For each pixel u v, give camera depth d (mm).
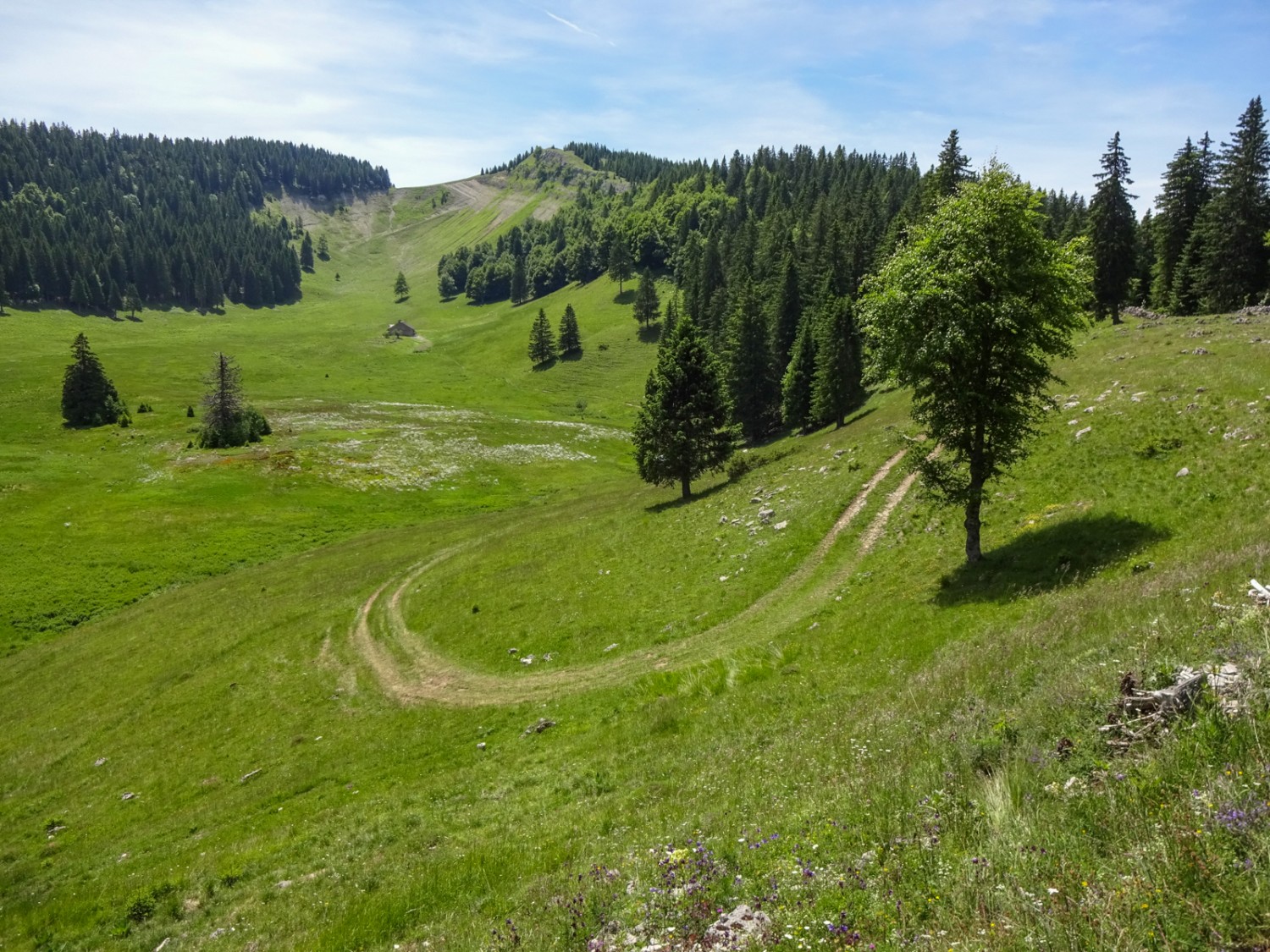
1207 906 4898
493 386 167875
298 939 13109
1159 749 7473
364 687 34781
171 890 18609
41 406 126312
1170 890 5082
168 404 136625
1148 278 96188
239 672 39375
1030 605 20391
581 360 173875
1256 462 23547
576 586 41781
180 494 83250
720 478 64875
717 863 8633
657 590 37344
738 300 91875
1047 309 22922
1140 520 23469
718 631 30312
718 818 11602
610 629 34281
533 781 20500
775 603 31219
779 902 6996
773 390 91625
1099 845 6207
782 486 47969
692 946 6793
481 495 91812
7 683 44656
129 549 68000
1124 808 6449
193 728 33750
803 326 86250
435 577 50906
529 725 26406
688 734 20578
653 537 47250
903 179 175875
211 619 49281
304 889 16312
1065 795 7383
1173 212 73312
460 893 12938
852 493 39375
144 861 22094
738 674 24094
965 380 23828
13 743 35625
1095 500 26594
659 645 31141
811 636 25875
